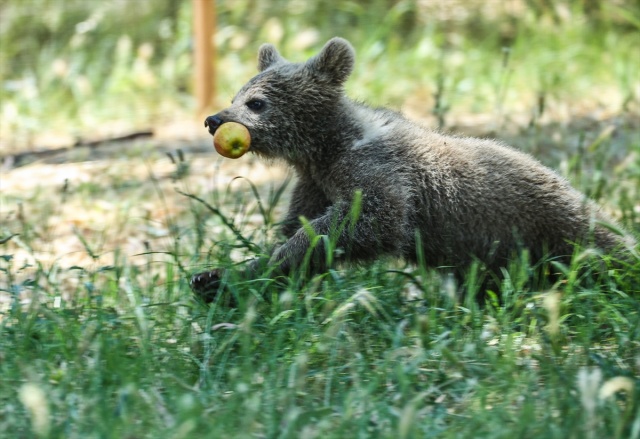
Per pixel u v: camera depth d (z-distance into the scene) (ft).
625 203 40.37
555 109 60.85
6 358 26.84
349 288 30.86
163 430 23.00
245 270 31.78
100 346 26.30
